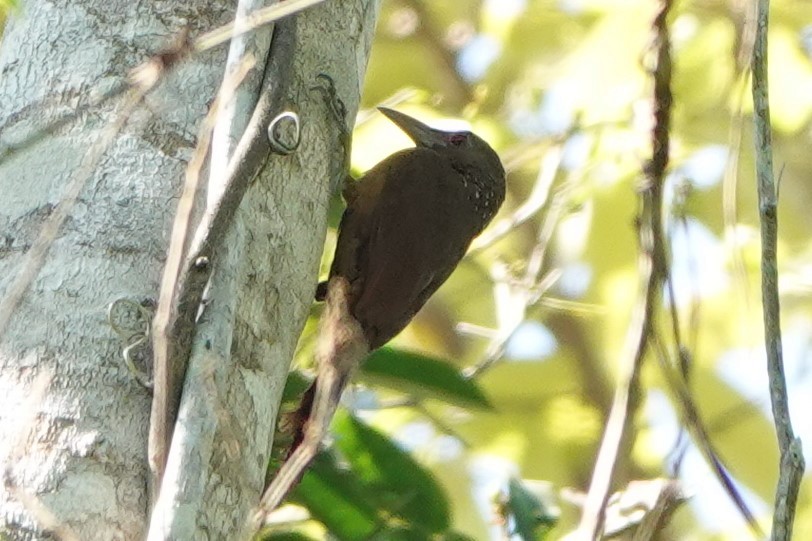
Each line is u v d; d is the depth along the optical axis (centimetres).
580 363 1327
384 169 1040
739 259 673
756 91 595
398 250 987
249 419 614
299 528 892
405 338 1362
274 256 660
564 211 1179
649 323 621
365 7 797
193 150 638
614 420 591
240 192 586
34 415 567
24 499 522
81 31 666
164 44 663
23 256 609
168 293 538
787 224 1352
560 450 1284
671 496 585
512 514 809
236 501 586
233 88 550
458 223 1045
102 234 611
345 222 977
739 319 1252
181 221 538
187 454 537
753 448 1262
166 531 520
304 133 712
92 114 640
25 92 656
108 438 569
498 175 1112
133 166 627
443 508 823
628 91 1260
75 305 594
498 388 1315
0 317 503
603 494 566
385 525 822
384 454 826
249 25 547
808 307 1282
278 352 647
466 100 1444
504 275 1038
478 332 1175
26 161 634
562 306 1242
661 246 642
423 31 1483
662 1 693
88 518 552
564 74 1338
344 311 791
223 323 574
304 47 739
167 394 549
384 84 1472
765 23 603
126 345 586
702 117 1288
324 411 629
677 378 610
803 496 1283
